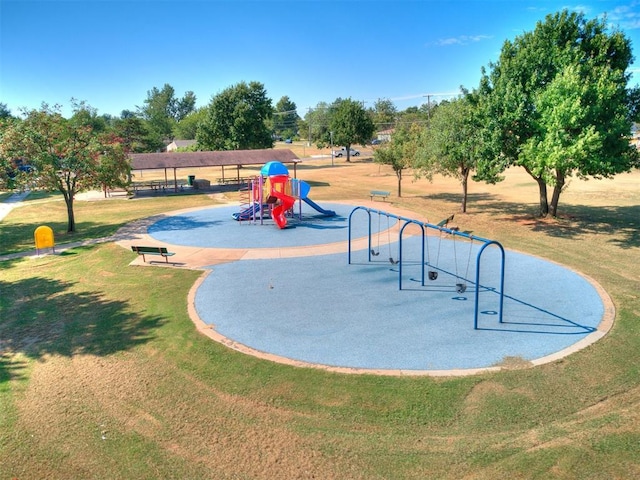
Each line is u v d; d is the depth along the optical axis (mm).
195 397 8680
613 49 22594
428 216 27109
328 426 7730
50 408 8445
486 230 22875
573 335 10984
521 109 20703
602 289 14109
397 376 9234
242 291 14672
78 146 24688
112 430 7770
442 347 10508
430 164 28547
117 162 25875
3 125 24266
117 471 6828
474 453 7000
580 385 8789
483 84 24688
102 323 12297
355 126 75188
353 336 11203
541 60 22172
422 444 7238
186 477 6676
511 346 10477
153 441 7465
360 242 21062
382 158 35062
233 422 7898
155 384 9172
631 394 8461
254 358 10141
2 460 7121
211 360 10086
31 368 9945
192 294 14430
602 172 20031
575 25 22828
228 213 30031
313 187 43688
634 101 22219
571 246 19438
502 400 8336
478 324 11766
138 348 10758
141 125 90688
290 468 6789
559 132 18812
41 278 16531
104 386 9141
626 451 6941
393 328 11633
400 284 14500
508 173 52406
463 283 15000
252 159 44719
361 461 6898
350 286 14969
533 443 7191
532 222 24594
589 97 19312
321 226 25109
